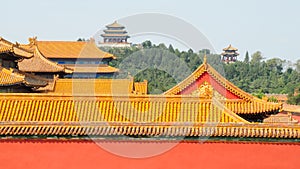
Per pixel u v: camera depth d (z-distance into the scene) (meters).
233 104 50.88
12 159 36.69
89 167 36.69
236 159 36.53
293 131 36.03
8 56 58.06
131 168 36.69
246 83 163.62
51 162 36.69
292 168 36.44
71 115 38.94
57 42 121.75
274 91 159.75
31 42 91.88
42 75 89.00
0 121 36.88
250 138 36.38
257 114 50.47
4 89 54.81
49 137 36.56
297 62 183.38
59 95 40.03
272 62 180.62
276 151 36.53
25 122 36.66
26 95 39.91
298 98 127.31
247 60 187.12
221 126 36.56
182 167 36.62
